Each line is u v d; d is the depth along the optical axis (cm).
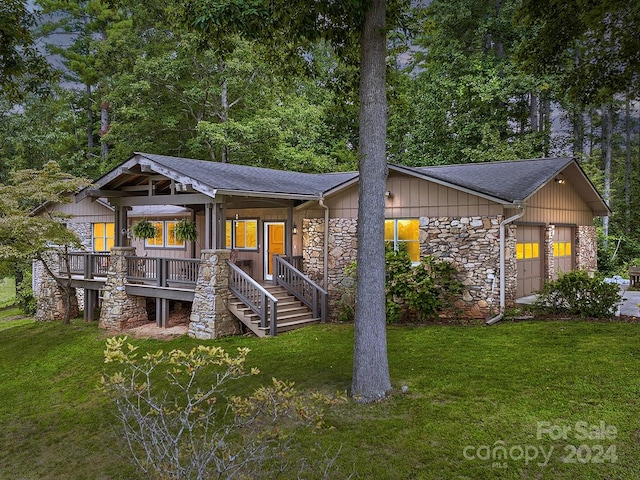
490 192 1115
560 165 1283
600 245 2159
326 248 1380
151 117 2258
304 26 780
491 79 1988
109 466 607
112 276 1398
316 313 1283
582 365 745
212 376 890
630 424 552
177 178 1180
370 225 705
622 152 2503
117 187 1432
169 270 1339
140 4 2234
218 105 2311
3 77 969
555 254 1412
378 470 510
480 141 2150
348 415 643
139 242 1773
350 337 1080
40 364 1159
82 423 766
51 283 1677
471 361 813
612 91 1091
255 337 1153
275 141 2227
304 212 1435
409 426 595
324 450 556
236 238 1574
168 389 848
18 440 739
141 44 2364
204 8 672
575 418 575
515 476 479
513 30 2039
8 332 1538
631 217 2403
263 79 2227
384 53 722
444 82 2123
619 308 1180
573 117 2439
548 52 1092
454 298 1181
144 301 1430
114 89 2355
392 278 1173
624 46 991
